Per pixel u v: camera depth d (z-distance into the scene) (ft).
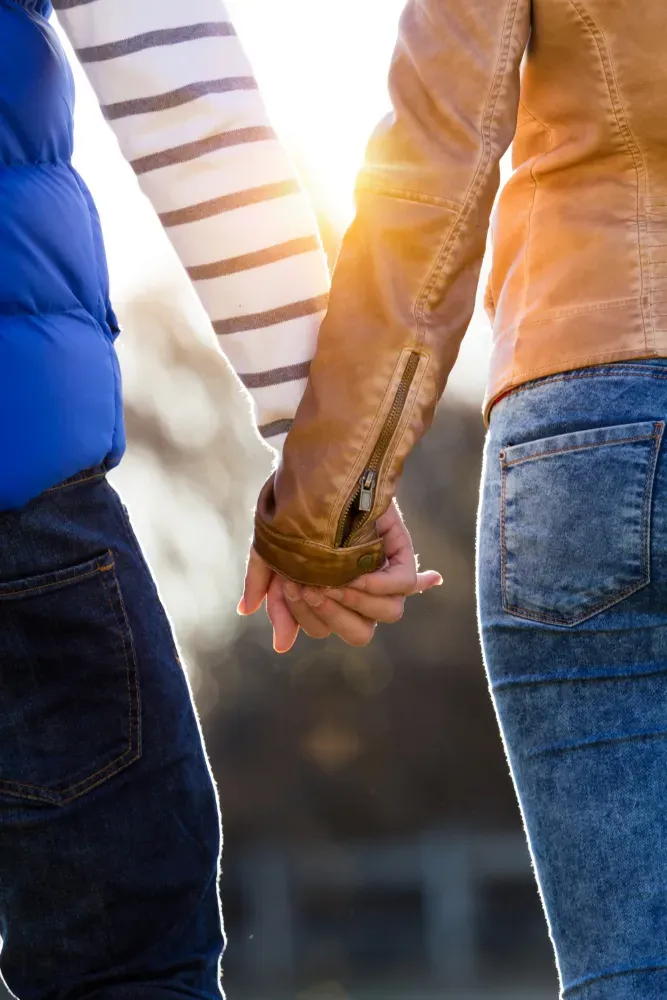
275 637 15.60
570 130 13.01
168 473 231.71
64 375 12.50
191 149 14.35
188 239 14.62
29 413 12.31
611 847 11.96
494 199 13.34
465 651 253.85
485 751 261.03
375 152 13.52
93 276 13.14
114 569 12.65
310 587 14.71
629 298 12.42
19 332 12.35
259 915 209.46
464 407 236.22
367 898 224.53
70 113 13.38
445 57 13.23
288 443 13.96
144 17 14.16
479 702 258.57
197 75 14.29
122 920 12.38
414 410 13.64
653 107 12.56
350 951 222.48
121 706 12.52
